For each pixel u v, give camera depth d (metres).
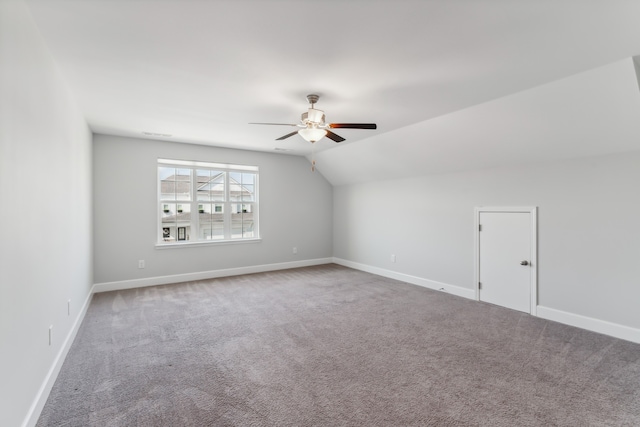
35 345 1.88
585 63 2.38
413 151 4.56
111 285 4.67
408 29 1.95
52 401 2.04
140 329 3.23
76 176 3.17
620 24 1.87
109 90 2.92
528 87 2.84
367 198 6.08
